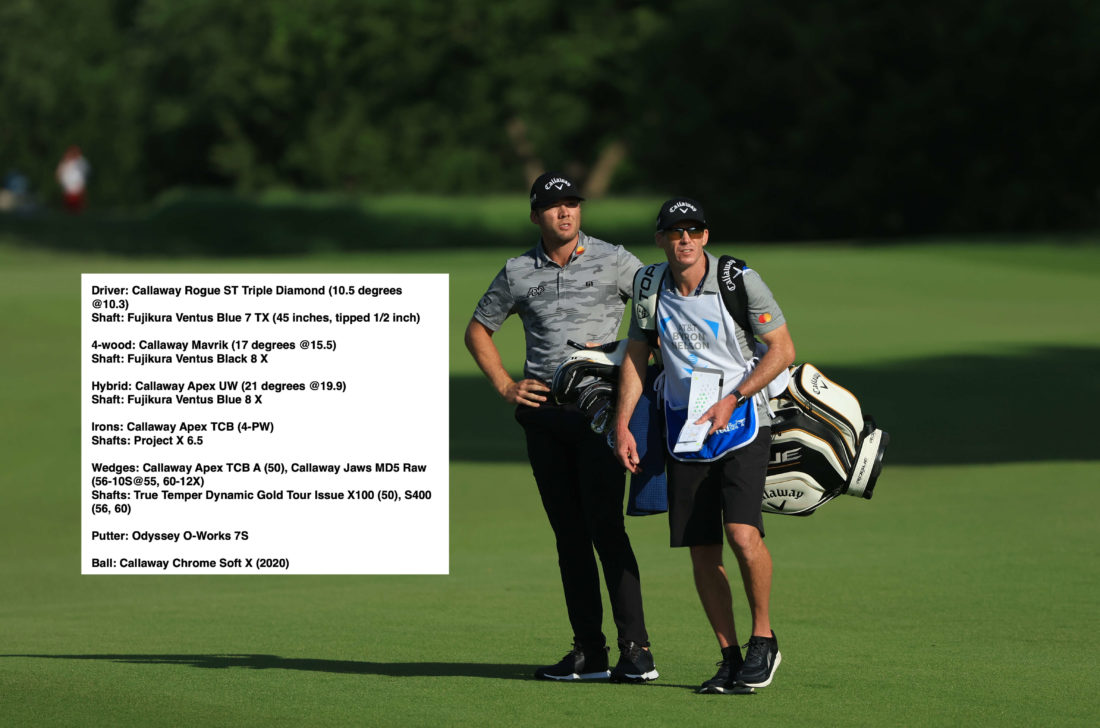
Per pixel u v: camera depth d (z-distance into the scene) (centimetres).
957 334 8369
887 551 3453
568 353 2322
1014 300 10194
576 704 2089
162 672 2331
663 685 2238
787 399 2250
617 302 2350
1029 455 4966
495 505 4488
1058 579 3061
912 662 2358
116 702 2092
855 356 7431
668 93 19862
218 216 19875
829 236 19925
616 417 2248
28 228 17600
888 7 18450
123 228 18788
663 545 3762
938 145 18662
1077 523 3728
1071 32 17862
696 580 2231
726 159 19775
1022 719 1975
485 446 5566
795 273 11362
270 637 2692
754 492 2158
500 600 3066
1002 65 17888
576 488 2352
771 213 19600
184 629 2805
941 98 18112
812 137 18925
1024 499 4122
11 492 4962
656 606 2941
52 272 11119
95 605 3183
